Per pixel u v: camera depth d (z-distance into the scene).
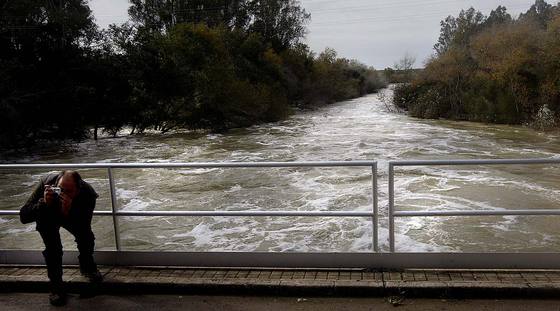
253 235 7.58
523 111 26.17
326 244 7.09
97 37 24.67
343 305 3.95
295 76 47.00
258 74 37.03
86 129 23.72
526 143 18.81
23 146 21.22
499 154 16.19
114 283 4.30
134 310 4.02
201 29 32.00
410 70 37.81
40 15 22.55
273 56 43.59
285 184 11.20
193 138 23.50
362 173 12.16
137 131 26.95
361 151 17.16
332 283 4.12
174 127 27.28
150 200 10.20
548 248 6.69
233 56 37.16
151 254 4.70
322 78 51.75
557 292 3.88
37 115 20.97
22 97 20.36
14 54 21.73
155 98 25.59
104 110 23.94
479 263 4.36
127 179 12.29
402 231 7.52
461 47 33.38
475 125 26.25
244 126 28.69
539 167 12.37
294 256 4.52
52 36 22.50
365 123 28.91
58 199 4.12
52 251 4.15
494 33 30.59
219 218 8.47
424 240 7.11
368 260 4.43
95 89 23.12
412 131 23.50
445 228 7.60
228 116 28.12
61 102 21.39
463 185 10.64
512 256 4.32
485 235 7.26
